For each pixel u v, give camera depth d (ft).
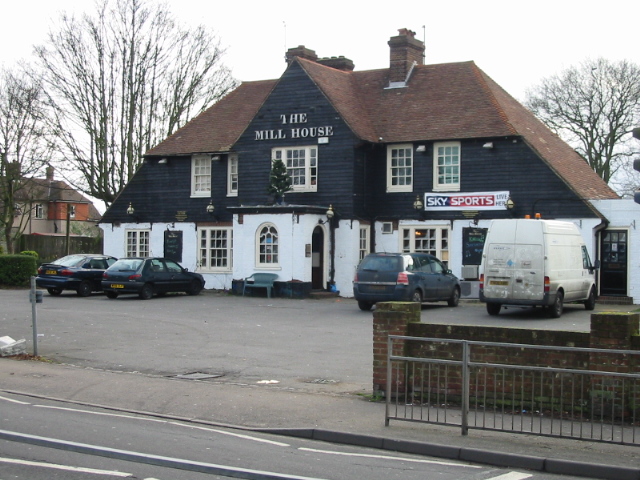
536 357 37.65
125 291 98.63
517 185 98.58
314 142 106.93
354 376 49.01
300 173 108.06
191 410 39.68
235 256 105.29
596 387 35.63
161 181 122.83
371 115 111.45
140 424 36.58
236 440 33.65
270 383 46.93
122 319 76.74
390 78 115.44
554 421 34.99
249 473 27.78
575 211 94.89
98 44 140.97
